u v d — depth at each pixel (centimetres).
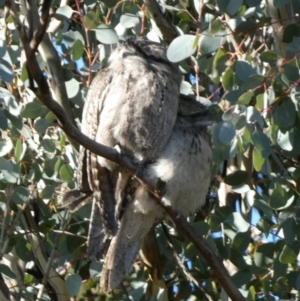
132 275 1053
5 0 827
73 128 734
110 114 884
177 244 1011
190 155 908
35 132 947
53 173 936
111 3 965
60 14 921
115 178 903
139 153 891
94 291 1109
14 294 937
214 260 837
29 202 966
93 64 962
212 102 1055
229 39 939
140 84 882
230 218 907
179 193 905
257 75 804
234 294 834
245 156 992
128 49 915
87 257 917
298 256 912
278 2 845
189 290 1016
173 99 897
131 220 932
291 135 862
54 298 995
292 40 871
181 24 999
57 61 901
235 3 809
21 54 945
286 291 917
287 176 927
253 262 962
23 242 971
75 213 965
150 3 959
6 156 948
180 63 992
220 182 1040
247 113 776
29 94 942
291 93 834
